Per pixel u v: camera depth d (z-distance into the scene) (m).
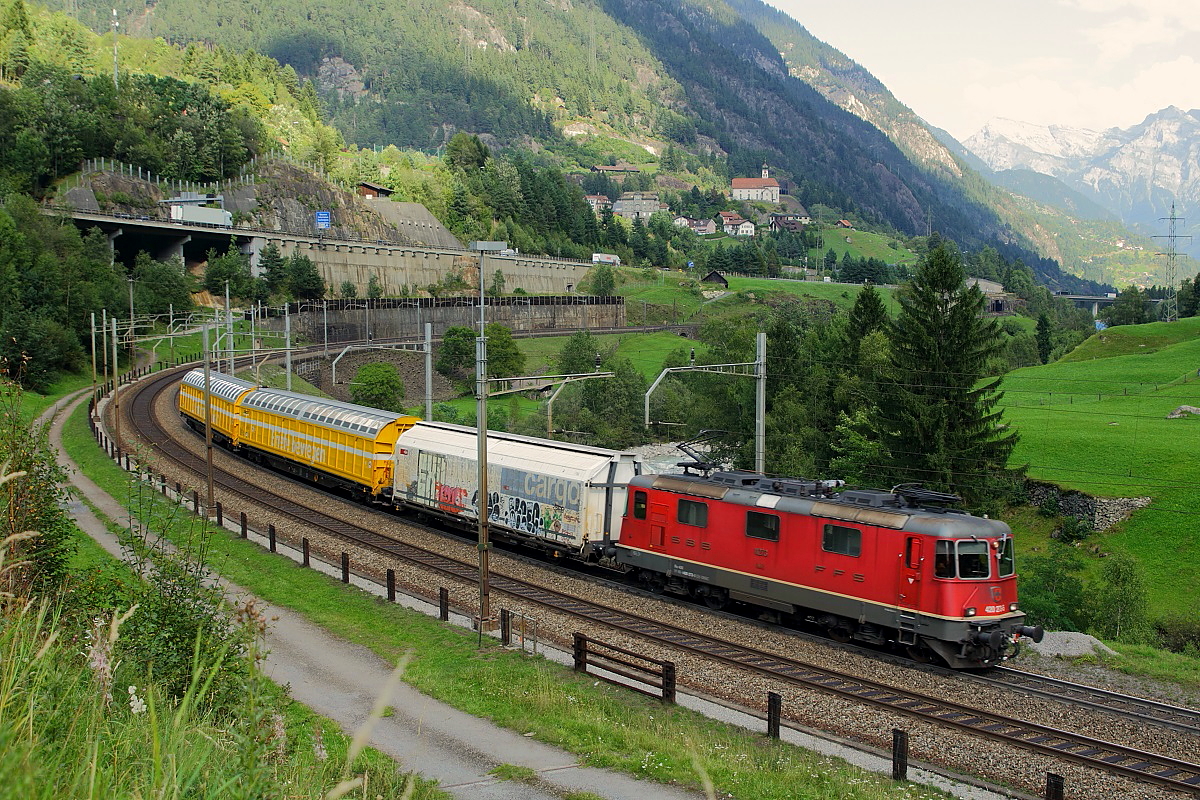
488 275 188.00
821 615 28.00
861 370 68.38
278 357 109.62
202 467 54.78
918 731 20.05
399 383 101.19
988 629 24.78
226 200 164.62
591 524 34.66
